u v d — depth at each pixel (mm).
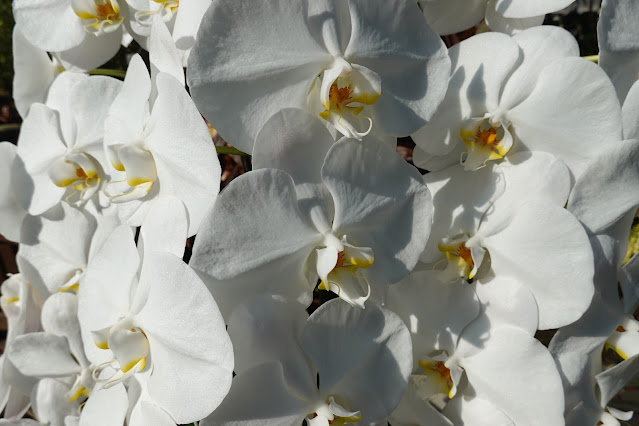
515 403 629
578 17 764
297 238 590
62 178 677
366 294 606
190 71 570
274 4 575
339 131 592
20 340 708
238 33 573
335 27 584
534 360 623
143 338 594
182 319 575
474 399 640
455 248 630
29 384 723
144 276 589
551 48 619
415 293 635
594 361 652
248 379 585
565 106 616
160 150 599
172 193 603
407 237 613
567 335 635
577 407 645
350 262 595
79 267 708
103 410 624
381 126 607
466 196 634
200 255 573
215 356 569
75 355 717
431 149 629
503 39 617
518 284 629
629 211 640
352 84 592
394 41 597
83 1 665
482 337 632
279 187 581
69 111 680
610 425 648
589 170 619
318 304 692
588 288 616
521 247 625
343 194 593
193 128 581
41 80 719
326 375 605
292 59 583
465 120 623
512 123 625
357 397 615
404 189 608
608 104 614
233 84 578
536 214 619
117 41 689
